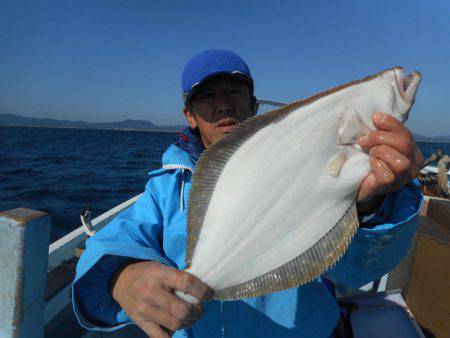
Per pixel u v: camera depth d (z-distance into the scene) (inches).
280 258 57.7
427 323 99.0
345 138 55.3
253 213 57.0
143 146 1723.7
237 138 57.4
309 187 56.1
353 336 86.2
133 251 60.2
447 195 172.9
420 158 51.1
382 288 130.1
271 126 56.2
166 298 50.9
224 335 74.5
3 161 837.8
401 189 63.6
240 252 57.5
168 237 75.3
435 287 96.8
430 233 100.1
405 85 55.9
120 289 56.1
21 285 65.1
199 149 85.1
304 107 55.6
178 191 80.0
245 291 58.0
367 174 53.9
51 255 117.8
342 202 56.2
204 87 79.1
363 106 54.9
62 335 93.7
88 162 869.8
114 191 500.4
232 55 80.3
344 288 119.5
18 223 63.6
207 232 58.4
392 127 49.9
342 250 56.0
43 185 532.7
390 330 87.8
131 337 99.1
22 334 66.8
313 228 57.1
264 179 56.6
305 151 55.6
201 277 57.1
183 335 76.7
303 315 74.0
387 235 58.4
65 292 101.4
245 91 81.6
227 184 58.1
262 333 73.2
